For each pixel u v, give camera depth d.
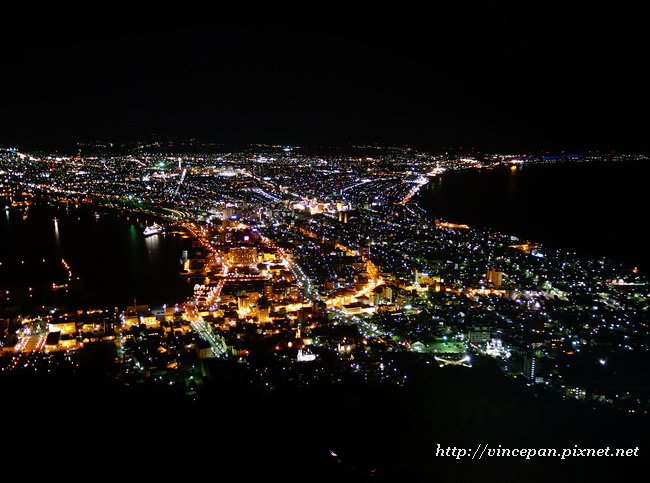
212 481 25.80
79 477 24.62
